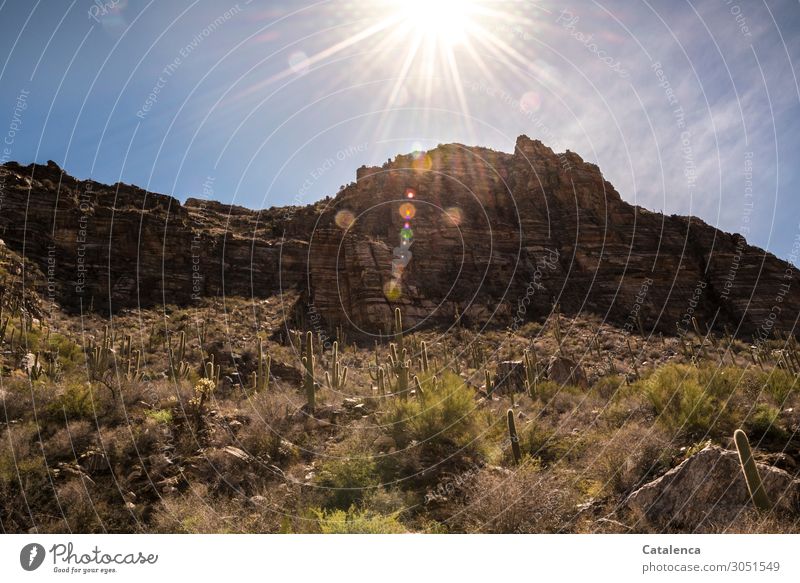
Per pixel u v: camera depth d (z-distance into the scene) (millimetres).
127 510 11328
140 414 16656
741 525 7578
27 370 21281
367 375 28969
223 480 13156
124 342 29719
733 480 8453
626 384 19469
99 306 45188
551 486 10242
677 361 32094
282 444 15492
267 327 44781
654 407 13711
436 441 14484
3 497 10969
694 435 11602
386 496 11508
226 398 21641
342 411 17953
